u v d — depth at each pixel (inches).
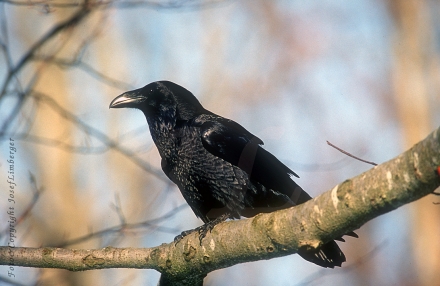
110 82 514.0
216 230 334.6
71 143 721.6
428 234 948.0
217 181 440.8
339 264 375.6
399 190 251.0
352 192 266.1
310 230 285.0
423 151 239.5
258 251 314.2
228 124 450.9
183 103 466.9
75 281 631.2
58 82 743.7
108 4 500.1
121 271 650.2
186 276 354.0
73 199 697.6
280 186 437.1
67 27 495.8
